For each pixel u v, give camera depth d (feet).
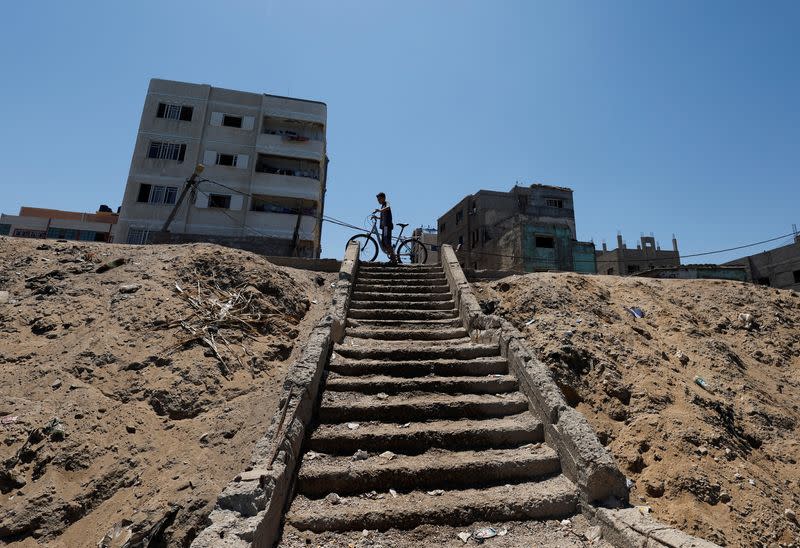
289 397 14.42
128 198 88.43
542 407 15.49
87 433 16.88
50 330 22.49
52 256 30.17
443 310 27.53
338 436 14.37
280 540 10.74
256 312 26.02
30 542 13.57
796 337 29.81
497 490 12.87
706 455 17.35
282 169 99.71
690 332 27.68
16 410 17.29
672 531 9.90
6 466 15.24
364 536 11.22
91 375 19.61
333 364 18.94
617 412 19.77
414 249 43.11
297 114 101.55
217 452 16.71
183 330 23.06
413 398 17.17
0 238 31.58
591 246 87.45
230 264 29.68
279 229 92.99
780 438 20.16
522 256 82.33
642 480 16.56
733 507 15.42
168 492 14.90
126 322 23.00
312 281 33.71
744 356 27.81
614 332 25.76
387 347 21.39
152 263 29.32
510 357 19.16
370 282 32.01
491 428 15.10
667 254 126.31
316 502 12.25
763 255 94.38
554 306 27.43
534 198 119.14
